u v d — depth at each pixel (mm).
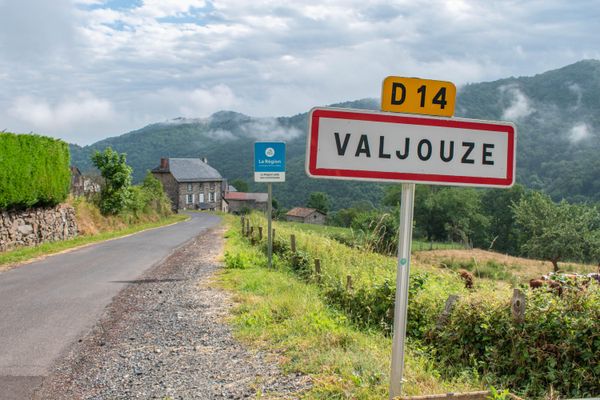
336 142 3166
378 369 4910
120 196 33750
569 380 5164
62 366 6172
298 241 16641
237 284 11445
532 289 6328
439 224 81438
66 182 25281
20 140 20109
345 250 14109
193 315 8633
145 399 4996
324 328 6668
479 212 85562
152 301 10008
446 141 3324
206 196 112188
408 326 7043
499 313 5840
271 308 8250
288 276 12859
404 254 3357
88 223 29234
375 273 10281
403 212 3332
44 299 10258
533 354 5383
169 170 104938
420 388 4516
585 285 5930
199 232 33375
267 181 14648
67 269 14758
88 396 5184
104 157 33812
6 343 7152
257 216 33094
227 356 6168
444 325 6387
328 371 5062
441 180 3326
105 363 6242
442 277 9039
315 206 129250
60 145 24453
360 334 6641
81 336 7504
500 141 3422
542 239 51281
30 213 21641
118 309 9320
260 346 6395
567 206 52344
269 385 4984
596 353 5160
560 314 5449
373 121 3215
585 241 50219
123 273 13953
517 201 83562
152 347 6844
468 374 5512
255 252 17797
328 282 10148
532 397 5043
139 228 36062
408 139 3268
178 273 13867
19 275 13547
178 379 5504
